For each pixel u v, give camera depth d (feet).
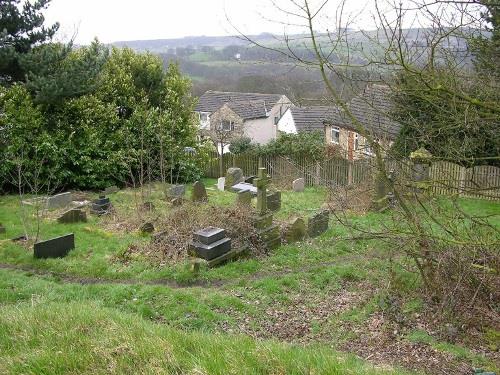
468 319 29.32
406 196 29.96
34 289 33.58
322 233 51.13
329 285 37.42
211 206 50.96
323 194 71.77
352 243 46.93
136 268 39.65
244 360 18.21
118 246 44.73
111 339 19.57
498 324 28.71
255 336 27.96
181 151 86.58
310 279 38.27
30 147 69.26
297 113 143.74
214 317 30.66
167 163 81.82
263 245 45.19
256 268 40.98
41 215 55.72
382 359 25.77
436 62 25.75
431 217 27.94
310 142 94.73
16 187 70.85
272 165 92.99
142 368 17.24
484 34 25.71
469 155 31.78
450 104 24.18
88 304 27.71
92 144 75.10
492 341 27.53
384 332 29.14
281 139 99.66
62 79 70.69
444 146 30.45
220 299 33.12
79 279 37.96
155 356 18.04
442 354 26.13
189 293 33.63
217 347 19.75
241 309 32.35
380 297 33.47
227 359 18.08
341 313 32.30
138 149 78.74
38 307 24.89
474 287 29.68
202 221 46.44
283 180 85.30
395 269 38.14
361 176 71.20
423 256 29.19
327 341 28.32
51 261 40.68
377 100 32.60
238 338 21.81
